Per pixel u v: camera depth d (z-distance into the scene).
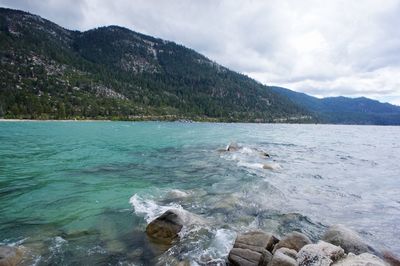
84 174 19.00
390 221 12.38
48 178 17.62
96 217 11.45
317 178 20.45
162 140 45.38
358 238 9.16
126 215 11.69
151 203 13.25
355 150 41.69
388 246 10.02
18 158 24.36
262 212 12.76
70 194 14.45
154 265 8.10
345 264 6.97
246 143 45.88
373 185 18.92
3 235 9.75
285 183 18.33
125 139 45.12
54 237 9.68
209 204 13.39
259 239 8.68
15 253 8.27
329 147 44.94
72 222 10.95
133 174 19.47
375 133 109.44
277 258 7.30
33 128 66.38
